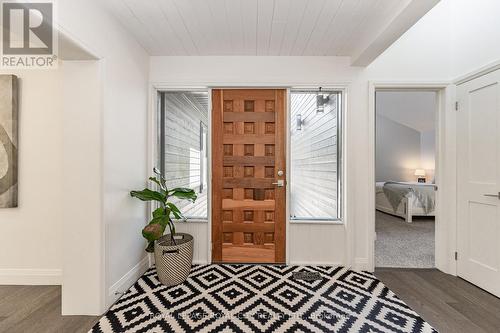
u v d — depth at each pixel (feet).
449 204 7.80
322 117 8.85
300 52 8.07
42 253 7.14
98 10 5.61
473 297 6.41
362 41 7.13
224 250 8.58
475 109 7.04
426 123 22.48
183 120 10.06
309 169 8.82
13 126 6.94
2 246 7.14
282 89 8.50
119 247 6.44
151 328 5.16
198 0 5.60
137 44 7.49
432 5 5.07
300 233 8.48
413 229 13.07
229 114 8.55
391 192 16.33
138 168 7.62
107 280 5.87
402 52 8.05
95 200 5.68
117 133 6.37
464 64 7.38
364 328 5.15
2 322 5.39
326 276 7.58
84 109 5.67
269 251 8.54
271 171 8.57
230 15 6.17
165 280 6.93
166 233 8.53
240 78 8.34
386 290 6.73
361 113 8.20
